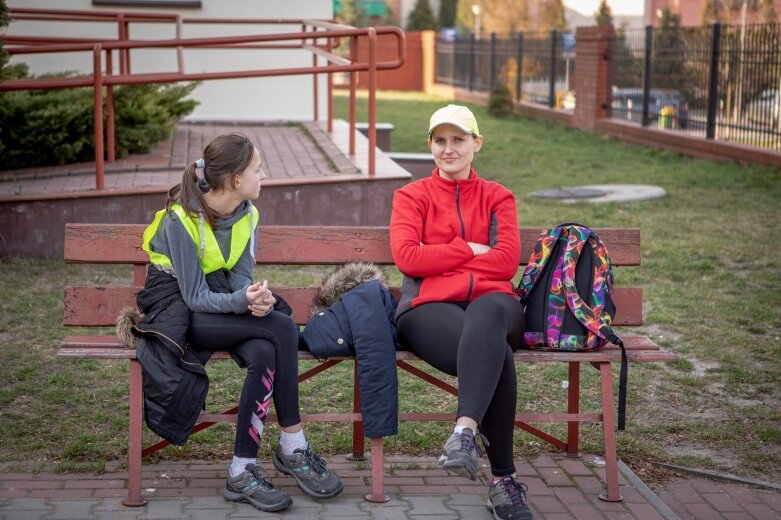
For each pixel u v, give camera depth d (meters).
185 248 3.64
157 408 3.55
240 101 13.59
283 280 7.04
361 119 19.28
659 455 4.27
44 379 5.03
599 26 17.47
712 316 6.37
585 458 4.21
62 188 7.62
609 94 17.66
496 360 3.49
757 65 13.23
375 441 3.70
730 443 4.44
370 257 4.29
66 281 6.84
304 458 3.71
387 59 30.97
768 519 3.68
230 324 3.65
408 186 4.12
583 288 3.88
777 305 6.60
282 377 3.66
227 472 3.97
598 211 9.80
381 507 3.64
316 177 7.89
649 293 6.89
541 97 21.58
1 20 6.88
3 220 7.25
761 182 11.56
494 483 3.57
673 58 15.41
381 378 3.65
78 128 8.84
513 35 23.05
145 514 3.52
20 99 8.61
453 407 4.84
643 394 5.05
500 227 4.02
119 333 3.71
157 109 9.73
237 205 3.80
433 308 3.82
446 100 26.16
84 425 4.47
